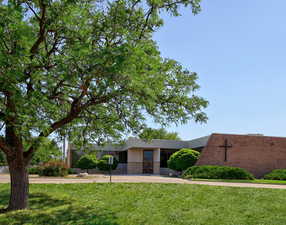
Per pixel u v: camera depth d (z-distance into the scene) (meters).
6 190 15.34
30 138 8.86
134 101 9.70
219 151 28.27
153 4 9.78
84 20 9.16
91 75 7.92
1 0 8.65
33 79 8.13
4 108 8.70
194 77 10.66
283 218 10.10
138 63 7.77
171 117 10.68
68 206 11.57
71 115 10.05
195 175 24.06
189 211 10.89
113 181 19.05
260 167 28.62
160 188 15.49
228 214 10.53
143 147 34.25
